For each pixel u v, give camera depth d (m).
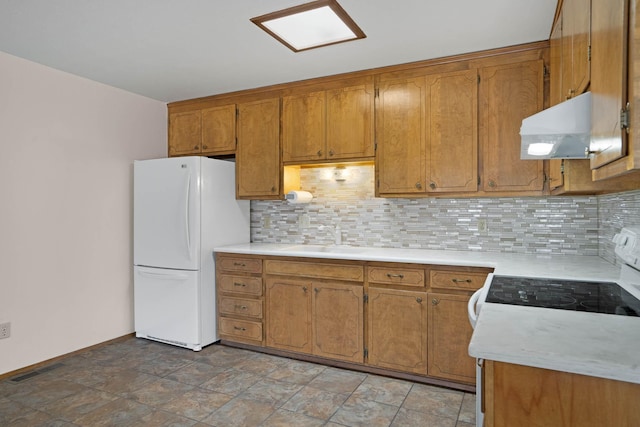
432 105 2.90
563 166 1.85
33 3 2.11
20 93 2.88
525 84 2.65
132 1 2.09
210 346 3.41
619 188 1.66
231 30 2.43
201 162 3.32
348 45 2.65
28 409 2.34
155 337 3.48
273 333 3.18
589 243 2.74
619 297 1.52
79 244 3.25
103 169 3.44
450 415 2.26
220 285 3.42
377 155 3.08
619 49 0.88
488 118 2.75
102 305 3.43
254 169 3.58
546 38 2.55
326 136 3.27
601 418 0.94
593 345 1.00
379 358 2.78
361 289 2.84
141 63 2.97
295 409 2.34
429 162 2.91
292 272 3.09
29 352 2.92
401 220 3.31
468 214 3.08
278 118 3.46
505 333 1.10
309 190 3.68
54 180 3.08
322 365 3.00
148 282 3.49
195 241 3.28
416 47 2.68
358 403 2.41
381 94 3.06
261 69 3.09
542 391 0.99
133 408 2.36
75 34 2.48
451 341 2.56
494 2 2.11
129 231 3.67
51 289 3.06
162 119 4.00
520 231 2.92
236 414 2.29
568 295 1.56
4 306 2.78
